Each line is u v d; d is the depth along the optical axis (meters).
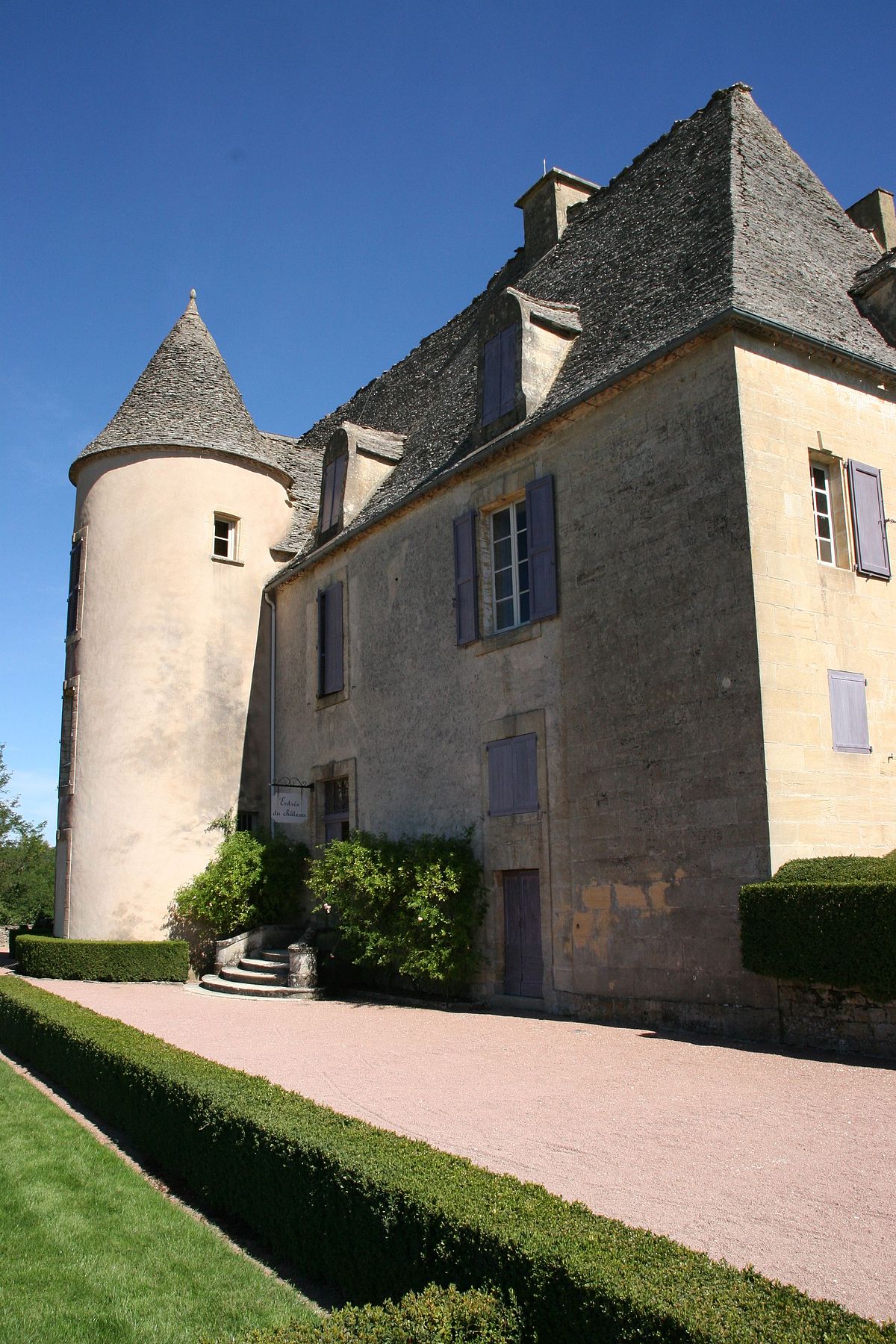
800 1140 5.35
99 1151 6.59
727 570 9.46
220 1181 5.49
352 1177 4.29
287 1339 3.01
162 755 17.36
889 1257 3.75
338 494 16.78
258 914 16.36
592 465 11.23
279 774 17.94
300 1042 9.36
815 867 8.35
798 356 10.20
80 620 18.41
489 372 13.39
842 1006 7.89
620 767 10.37
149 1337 3.97
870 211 15.31
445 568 13.65
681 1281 3.03
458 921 11.94
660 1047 8.42
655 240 12.94
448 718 13.26
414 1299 3.23
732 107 13.65
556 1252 3.27
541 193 17.52
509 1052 8.50
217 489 18.62
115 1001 13.00
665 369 10.40
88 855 17.27
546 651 11.61
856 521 10.23
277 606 18.81
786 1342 2.61
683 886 9.48
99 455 18.64
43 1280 4.53
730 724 9.21
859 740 9.64
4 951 27.22
